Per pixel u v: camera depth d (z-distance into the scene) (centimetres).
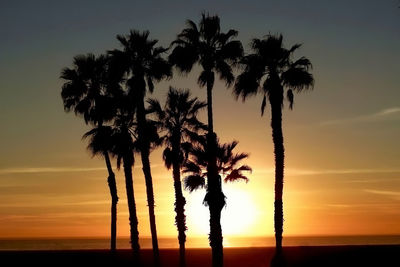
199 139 4912
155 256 4722
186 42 4578
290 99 4200
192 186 4634
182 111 4956
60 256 6700
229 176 4625
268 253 7044
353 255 6019
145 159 4800
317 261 5594
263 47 4184
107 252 7269
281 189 4112
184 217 4866
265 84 4191
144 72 4844
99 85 5203
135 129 4953
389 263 5375
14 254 7062
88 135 5022
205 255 7175
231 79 4559
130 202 4819
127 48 4828
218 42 4581
